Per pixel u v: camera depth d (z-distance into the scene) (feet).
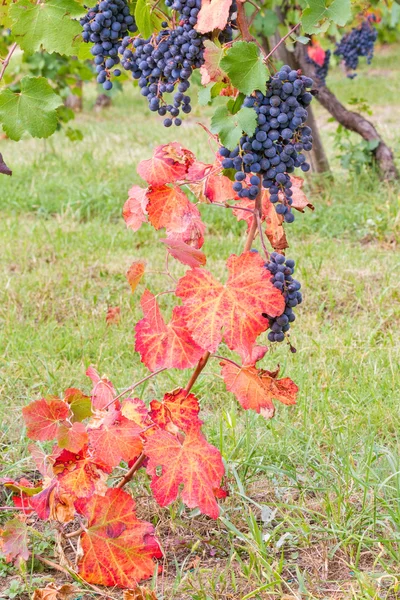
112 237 22.53
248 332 8.30
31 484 10.54
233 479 11.12
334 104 27.58
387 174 27.55
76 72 31.58
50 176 31.14
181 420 9.34
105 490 9.30
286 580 9.45
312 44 27.02
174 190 9.39
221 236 23.25
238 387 9.76
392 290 18.60
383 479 11.05
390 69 62.85
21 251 22.00
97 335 16.66
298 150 8.05
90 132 41.93
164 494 9.20
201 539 10.18
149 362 9.07
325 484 11.04
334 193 26.81
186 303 8.36
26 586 9.30
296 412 13.26
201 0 8.30
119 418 9.45
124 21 8.87
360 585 8.93
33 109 9.25
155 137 39.24
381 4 30.89
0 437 12.55
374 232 23.24
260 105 7.96
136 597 8.69
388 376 14.20
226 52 8.18
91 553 9.15
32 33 9.15
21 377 14.70
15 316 17.81
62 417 9.23
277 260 8.53
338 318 17.83
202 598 8.93
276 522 10.52
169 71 8.48
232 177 8.91
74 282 19.81
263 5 23.54
